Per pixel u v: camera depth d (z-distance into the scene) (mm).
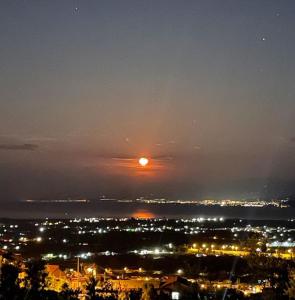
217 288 41625
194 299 36719
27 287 28047
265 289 37781
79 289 32281
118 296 32438
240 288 42844
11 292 26609
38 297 27625
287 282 33594
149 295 35281
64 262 54438
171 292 37781
